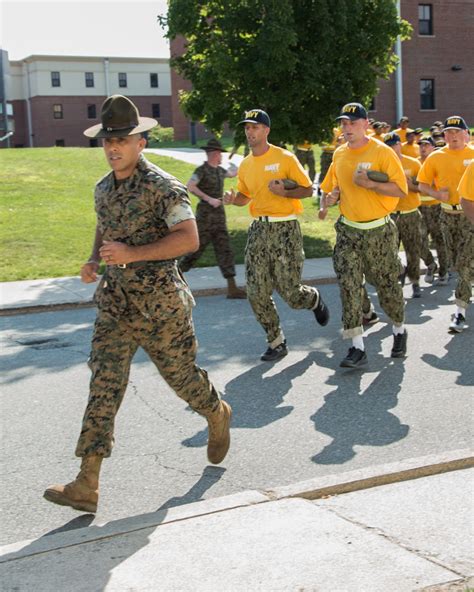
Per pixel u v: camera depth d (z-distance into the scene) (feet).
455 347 26.08
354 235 23.11
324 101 48.32
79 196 69.41
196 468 16.43
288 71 46.68
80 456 13.80
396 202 23.16
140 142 13.69
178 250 13.57
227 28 45.96
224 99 48.39
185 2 47.16
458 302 27.99
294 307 25.13
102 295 14.08
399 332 24.75
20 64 221.05
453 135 30.91
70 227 55.16
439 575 10.89
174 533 12.45
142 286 13.75
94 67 217.77
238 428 18.76
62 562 11.72
